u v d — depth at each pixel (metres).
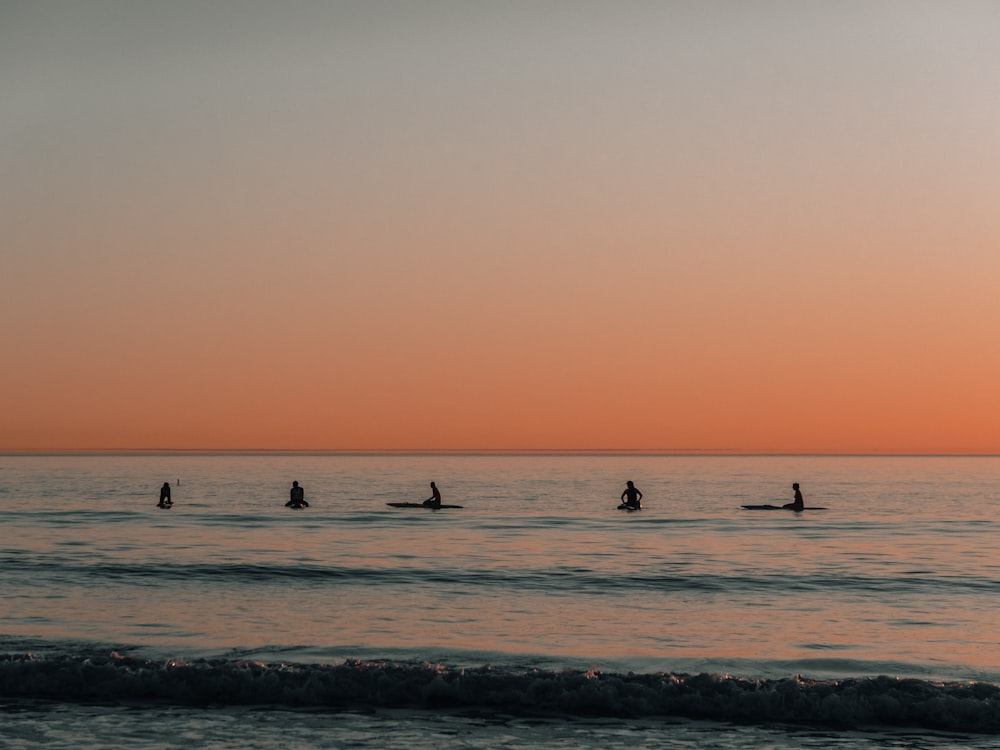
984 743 12.70
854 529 45.56
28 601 22.75
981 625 20.84
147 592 24.45
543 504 68.50
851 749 12.44
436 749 12.30
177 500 71.19
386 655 16.64
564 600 24.00
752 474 166.75
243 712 13.77
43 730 12.92
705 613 22.19
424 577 27.83
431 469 191.25
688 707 13.95
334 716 13.62
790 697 13.91
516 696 14.23
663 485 110.38
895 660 17.08
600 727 13.26
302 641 18.30
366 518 50.28
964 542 39.44
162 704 14.11
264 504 65.25
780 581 27.42
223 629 19.50
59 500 71.12
